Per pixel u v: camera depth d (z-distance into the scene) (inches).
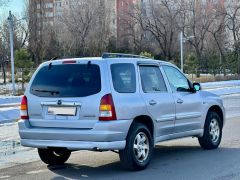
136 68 329.1
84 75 309.4
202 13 2891.2
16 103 1061.8
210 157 369.1
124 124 304.8
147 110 325.1
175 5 2960.1
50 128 310.8
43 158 342.0
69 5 2945.4
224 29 2923.2
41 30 2738.7
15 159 380.5
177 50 3009.4
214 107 412.2
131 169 317.7
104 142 297.3
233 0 2869.1
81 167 340.2
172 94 356.5
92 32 2822.3
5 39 2491.4
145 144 324.5
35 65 2496.3
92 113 300.0
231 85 1941.4
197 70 2455.7
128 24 3083.2
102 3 2888.8
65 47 2824.8
